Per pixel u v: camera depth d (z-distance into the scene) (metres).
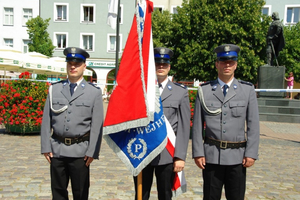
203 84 3.09
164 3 28.47
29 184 4.25
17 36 29.50
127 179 4.59
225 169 2.87
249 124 2.87
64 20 28.81
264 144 7.65
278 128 10.45
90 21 28.78
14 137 7.67
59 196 2.99
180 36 20.64
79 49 3.06
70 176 2.99
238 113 2.86
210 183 2.88
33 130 7.91
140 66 2.81
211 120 2.91
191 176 4.85
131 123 2.70
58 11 29.06
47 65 15.05
